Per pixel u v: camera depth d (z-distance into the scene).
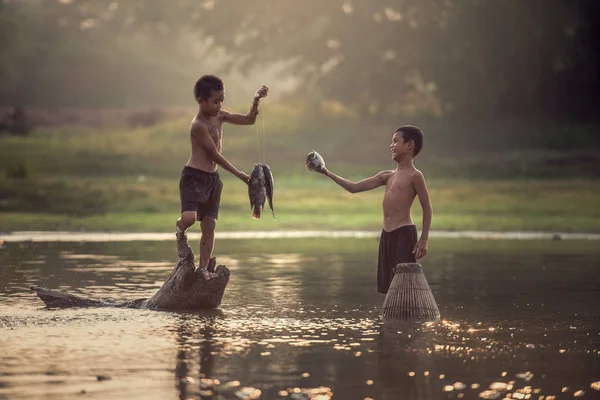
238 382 8.13
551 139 57.59
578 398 7.64
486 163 50.38
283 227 29.64
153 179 45.84
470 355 9.43
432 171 48.94
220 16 62.88
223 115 12.96
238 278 16.48
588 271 17.78
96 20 70.81
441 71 58.34
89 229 28.16
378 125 62.16
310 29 61.91
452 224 30.72
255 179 12.70
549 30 57.12
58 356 9.23
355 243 24.59
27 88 87.38
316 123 62.69
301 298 13.85
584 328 11.18
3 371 8.54
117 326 11.18
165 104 92.75
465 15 56.44
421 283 12.10
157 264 18.62
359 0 59.53
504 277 16.78
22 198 35.50
